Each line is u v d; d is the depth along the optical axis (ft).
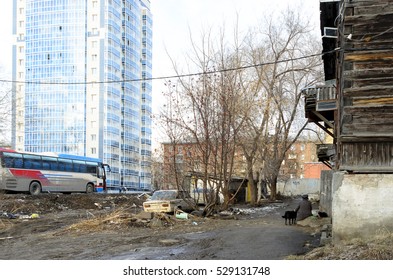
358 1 32.30
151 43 321.32
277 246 34.32
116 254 34.35
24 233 52.13
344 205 31.17
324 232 38.63
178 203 65.00
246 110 76.69
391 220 30.30
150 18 321.32
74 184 107.14
